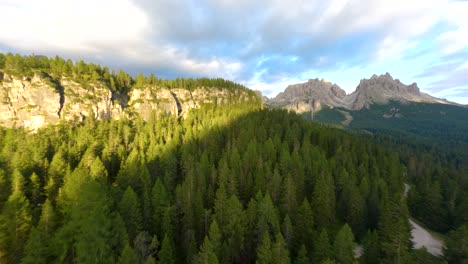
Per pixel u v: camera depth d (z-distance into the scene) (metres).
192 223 50.28
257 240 46.88
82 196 29.59
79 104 135.88
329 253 40.59
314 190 61.31
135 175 66.12
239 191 64.94
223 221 49.19
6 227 34.81
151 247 39.44
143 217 49.41
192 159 79.06
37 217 45.47
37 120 124.81
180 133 112.81
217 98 193.88
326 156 94.00
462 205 64.44
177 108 172.00
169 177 69.75
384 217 50.41
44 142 94.50
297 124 119.69
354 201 59.78
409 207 76.25
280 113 145.25
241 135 99.00
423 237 64.31
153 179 76.38
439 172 100.69
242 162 75.19
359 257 47.56
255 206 49.88
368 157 95.88
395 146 175.75
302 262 40.66
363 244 48.69
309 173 72.56
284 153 75.38
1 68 132.75
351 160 86.44
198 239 50.31
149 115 149.25
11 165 67.44
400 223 43.59
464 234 44.16
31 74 134.62
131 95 168.50
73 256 29.45
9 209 35.56
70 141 99.31
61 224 39.88
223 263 42.19
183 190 55.81
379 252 45.56
